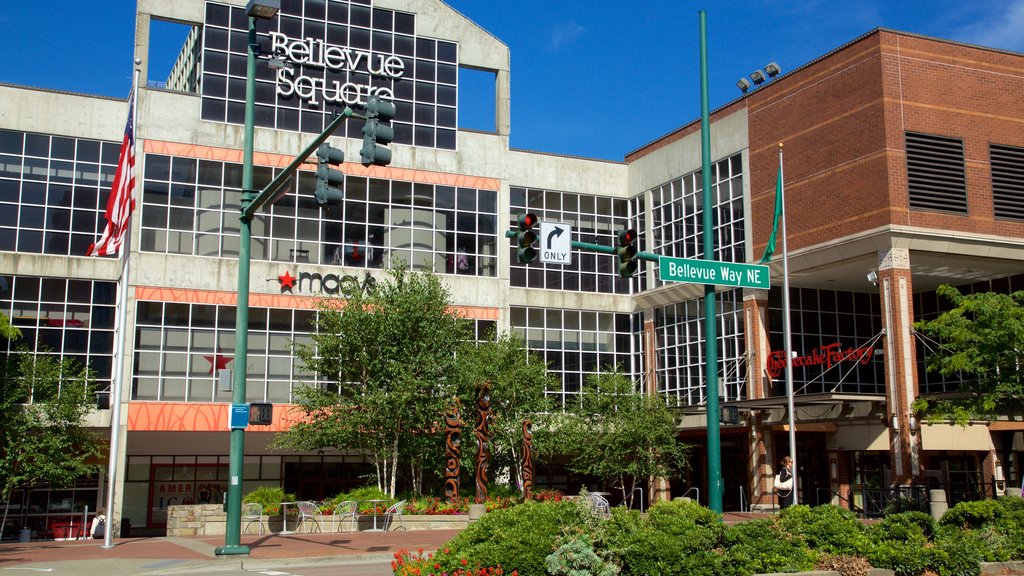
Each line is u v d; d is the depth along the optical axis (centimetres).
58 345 4125
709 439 2125
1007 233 4016
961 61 4084
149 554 2366
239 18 4572
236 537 2269
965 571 1638
